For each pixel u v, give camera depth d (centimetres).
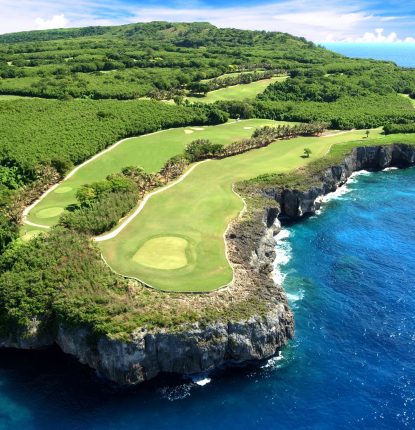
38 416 4900
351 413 4866
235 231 7444
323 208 9950
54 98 14088
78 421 4828
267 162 10800
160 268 6303
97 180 9750
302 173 10094
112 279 5981
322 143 12500
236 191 9050
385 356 5638
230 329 5375
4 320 5741
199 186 9319
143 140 12194
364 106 15775
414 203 10206
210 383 5281
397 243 8338
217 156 11106
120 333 5106
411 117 15038
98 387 5250
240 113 14650
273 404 4994
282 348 5766
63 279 5947
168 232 7356
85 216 7375
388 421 4766
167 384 5266
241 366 5506
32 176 9369
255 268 6706
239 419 4825
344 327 6138
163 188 9225
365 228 8950
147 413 4909
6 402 5081
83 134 11362
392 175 12238
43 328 5641
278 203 8888
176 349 5238
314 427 4719
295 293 6844
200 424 4775
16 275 6012
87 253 6506
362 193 10850
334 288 6981
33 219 7962
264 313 5578
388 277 7250
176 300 5653
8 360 5672
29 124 11481
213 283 6006
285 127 12962
